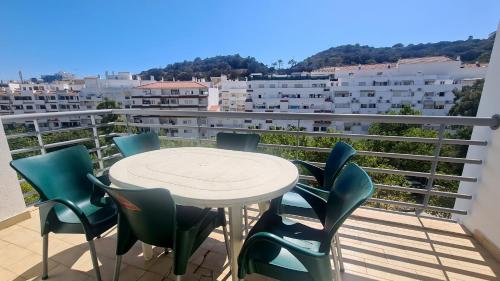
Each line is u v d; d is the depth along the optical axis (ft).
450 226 6.63
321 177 5.64
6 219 6.59
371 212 7.38
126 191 3.08
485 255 5.50
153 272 4.96
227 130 8.50
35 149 7.55
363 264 5.25
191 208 4.70
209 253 5.59
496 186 5.49
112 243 5.91
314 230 4.31
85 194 5.29
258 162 5.09
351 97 98.78
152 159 5.32
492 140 5.66
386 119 6.46
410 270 5.07
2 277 4.81
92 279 4.78
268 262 3.41
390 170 6.88
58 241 5.98
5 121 6.63
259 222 4.35
